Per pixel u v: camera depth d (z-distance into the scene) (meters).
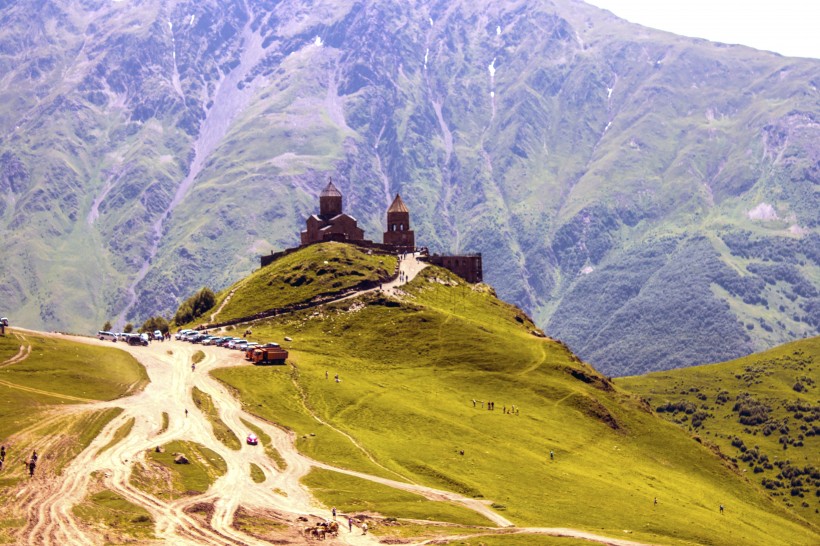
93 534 189.88
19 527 190.62
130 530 193.75
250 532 198.38
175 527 197.38
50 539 186.25
